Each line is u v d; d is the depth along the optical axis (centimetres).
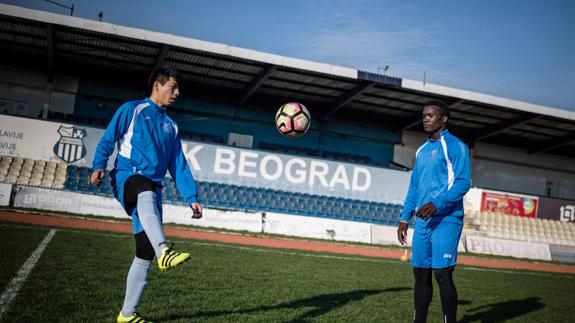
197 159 2020
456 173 484
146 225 379
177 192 1967
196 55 2094
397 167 2766
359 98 2491
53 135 1903
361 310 623
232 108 2598
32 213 1521
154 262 834
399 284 917
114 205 1711
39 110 2334
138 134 417
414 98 2405
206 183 2016
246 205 2041
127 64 2270
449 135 505
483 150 2980
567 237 2383
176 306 538
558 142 2853
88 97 2397
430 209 468
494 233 2278
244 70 2216
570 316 755
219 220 1802
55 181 1855
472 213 2352
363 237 1919
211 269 838
